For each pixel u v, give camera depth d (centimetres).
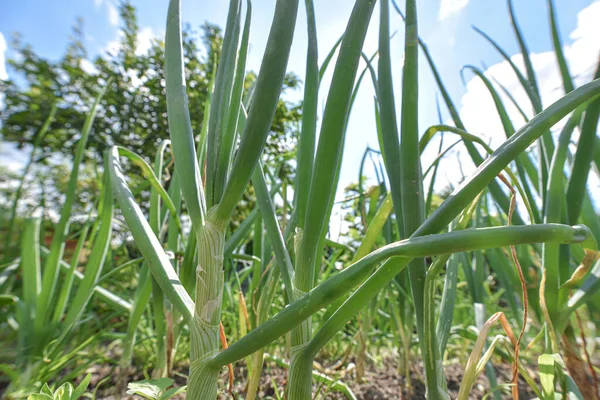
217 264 23
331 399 48
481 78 44
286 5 21
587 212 38
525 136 20
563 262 33
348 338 73
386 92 31
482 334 27
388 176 30
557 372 30
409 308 50
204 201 26
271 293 37
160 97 298
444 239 17
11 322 48
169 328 40
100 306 77
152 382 24
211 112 26
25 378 38
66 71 289
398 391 52
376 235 36
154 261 25
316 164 24
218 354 21
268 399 43
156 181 40
